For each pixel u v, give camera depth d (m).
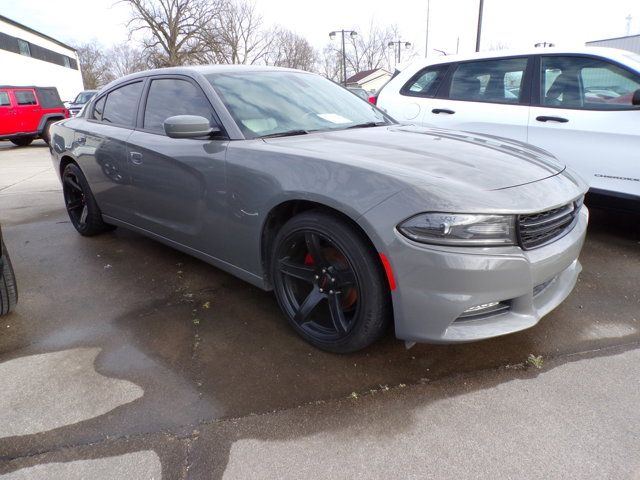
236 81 3.00
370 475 1.67
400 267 1.92
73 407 2.03
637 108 3.58
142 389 2.14
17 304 2.94
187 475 1.68
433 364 2.29
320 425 1.90
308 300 2.39
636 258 3.57
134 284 3.29
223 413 1.98
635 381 2.13
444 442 1.80
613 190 3.74
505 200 1.92
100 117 3.85
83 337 2.60
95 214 4.11
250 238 2.54
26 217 5.25
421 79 5.04
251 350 2.44
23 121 14.20
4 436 1.88
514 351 2.38
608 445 1.76
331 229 2.12
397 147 2.42
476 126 4.49
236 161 2.50
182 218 3.00
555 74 4.09
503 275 1.90
